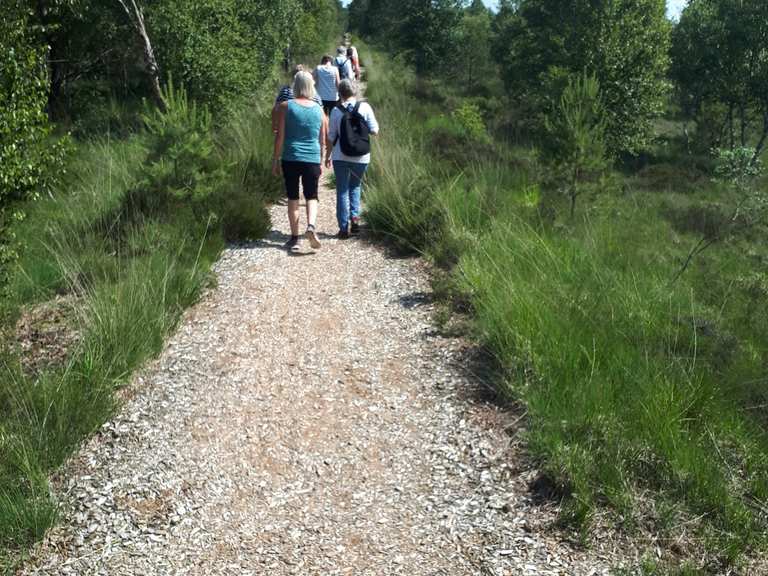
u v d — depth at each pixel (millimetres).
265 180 8906
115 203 7246
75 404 3928
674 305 5250
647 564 2889
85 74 15859
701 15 38938
